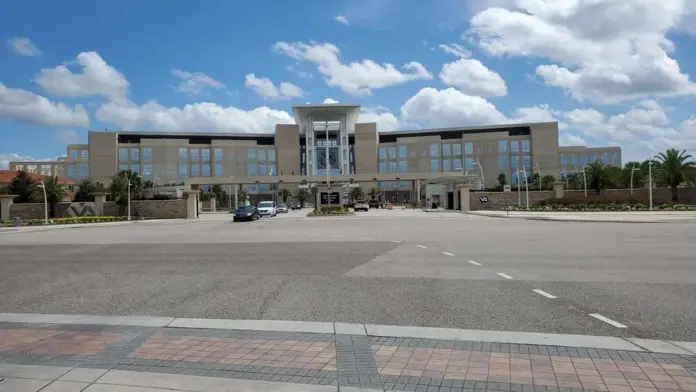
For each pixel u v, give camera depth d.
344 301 7.70
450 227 27.33
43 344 5.49
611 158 163.38
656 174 57.94
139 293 8.61
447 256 13.28
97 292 8.77
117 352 5.18
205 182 83.19
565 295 7.92
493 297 7.84
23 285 9.66
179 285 9.33
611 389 4.10
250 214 43.25
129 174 70.00
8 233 30.41
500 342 5.41
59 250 17.22
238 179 83.69
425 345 5.34
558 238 18.84
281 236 21.98
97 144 149.00
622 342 5.37
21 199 61.75
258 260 12.94
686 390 4.07
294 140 164.25
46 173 182.25
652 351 5.07
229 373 4.53
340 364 4.75
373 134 161.88
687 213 40.12
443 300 7.67
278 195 146.00
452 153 160.38
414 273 10.38
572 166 163.38
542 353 5.03
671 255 12.92
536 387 4.16
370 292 8.38
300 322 6.38
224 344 5.44
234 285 9.22
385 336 5.70
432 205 78.50
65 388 4.15
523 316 6.62
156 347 5.35
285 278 9.92
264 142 171.75
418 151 161.88
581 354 4.98
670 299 7.53
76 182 127.88
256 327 6.16
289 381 4.32
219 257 13.84
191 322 6.44
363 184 161.00
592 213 43.62
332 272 10.65
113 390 4.11
